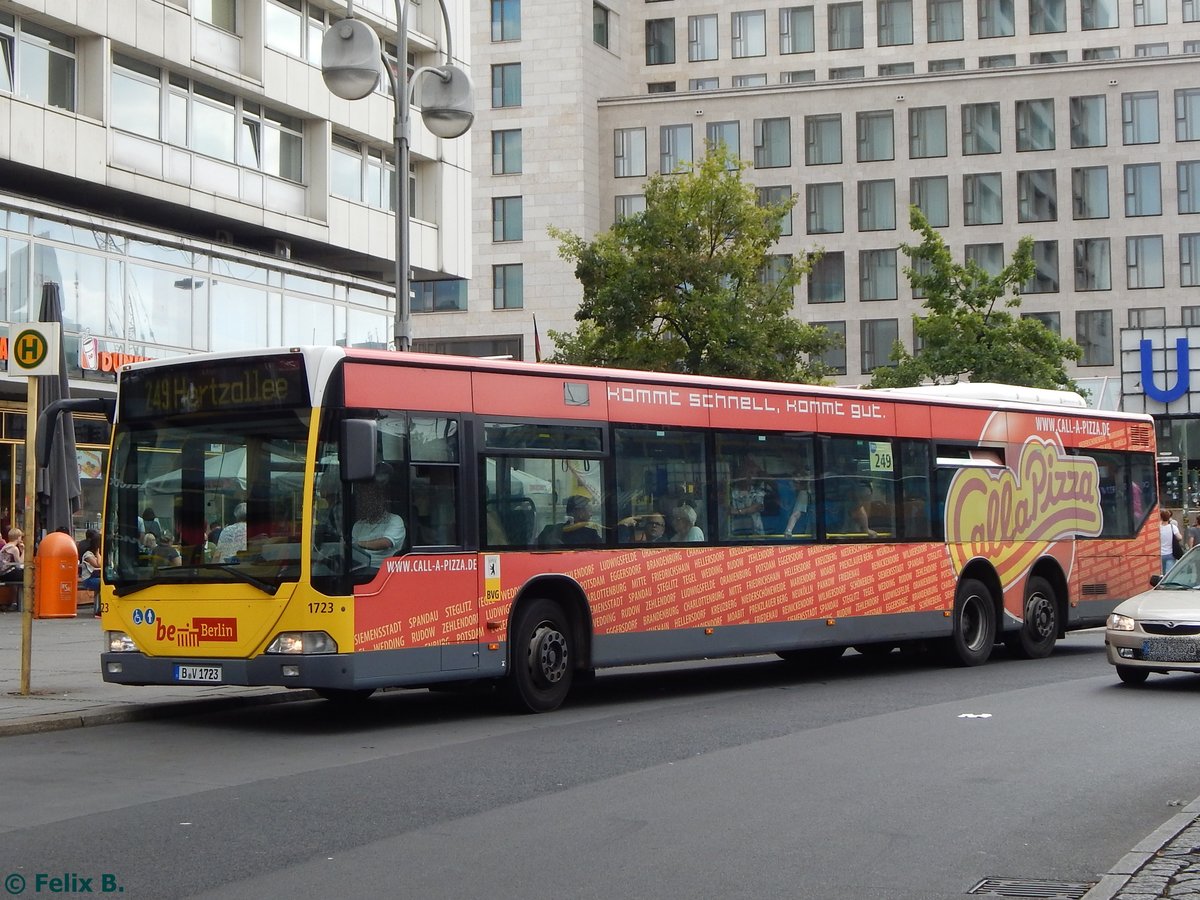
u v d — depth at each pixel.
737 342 36.97
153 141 31.97
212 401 13.70
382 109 39.25
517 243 74.69
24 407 31.02
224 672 13.34
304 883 7.63
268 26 35.31
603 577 15.63
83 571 28.80
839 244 74.62
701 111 75.44
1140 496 23.91
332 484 13.23
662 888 7.58
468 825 9.16
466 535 14.31
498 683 15.09
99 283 30.61
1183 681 17.92
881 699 16.28
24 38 29.27
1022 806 9.86
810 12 79.31
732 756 11.97
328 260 39.69
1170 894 7.19
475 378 14.62
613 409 15.99
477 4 75.56
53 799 10.02
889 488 19.39
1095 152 73.06
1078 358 45.19
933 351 45.56
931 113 74.31
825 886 7.66
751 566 17.31
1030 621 21.64
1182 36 76.69
